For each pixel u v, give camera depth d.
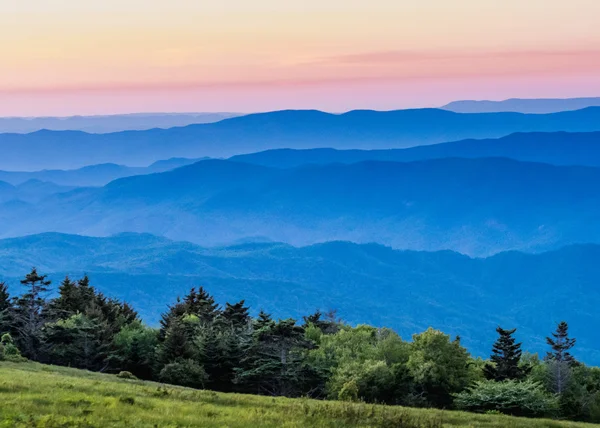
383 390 85.06
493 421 44.38
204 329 96.12
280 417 35.00
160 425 30.61
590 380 97.25
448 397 84.94
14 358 66.69
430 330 87.62
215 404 40.41
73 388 40.94
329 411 37.62
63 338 94.56
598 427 46.62
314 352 91.44
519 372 94.50
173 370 83.12
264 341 88.69
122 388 43.81
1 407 31.81
